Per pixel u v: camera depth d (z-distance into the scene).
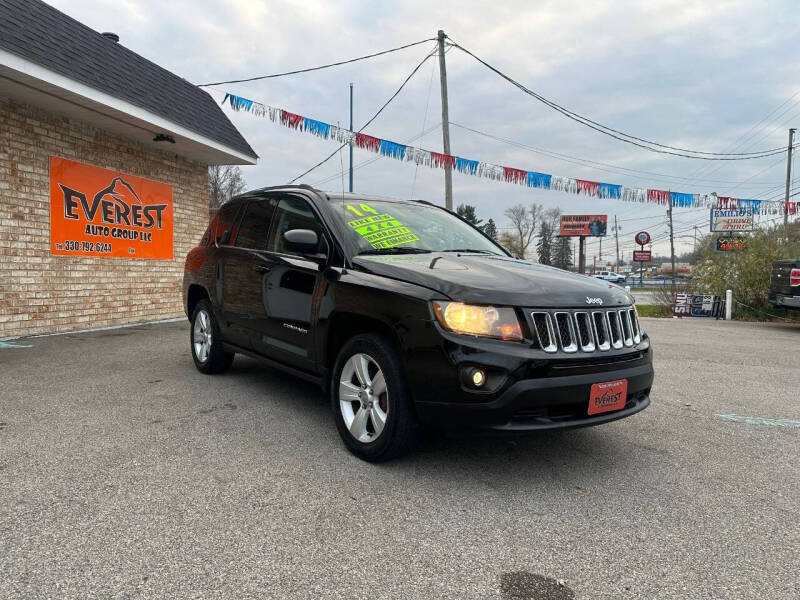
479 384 2.72
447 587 1.99
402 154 11.55
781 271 11.16
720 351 8.10
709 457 3.42
